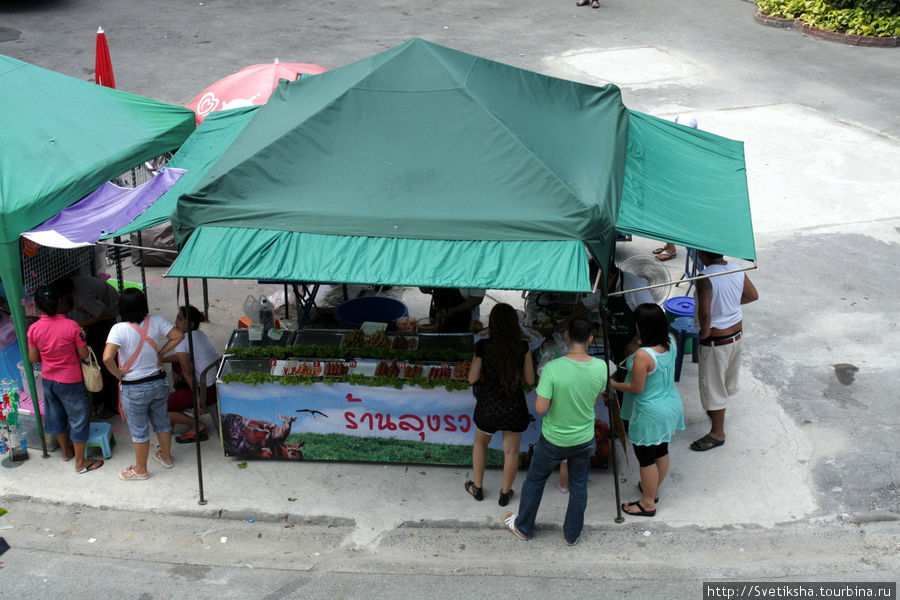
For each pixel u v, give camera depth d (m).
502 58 17.66
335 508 6.17
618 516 5.92
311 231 5.27
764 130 13.88
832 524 5.91
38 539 5.90
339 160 5.69
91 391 6.45
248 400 6.49
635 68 17.12
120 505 6.22
